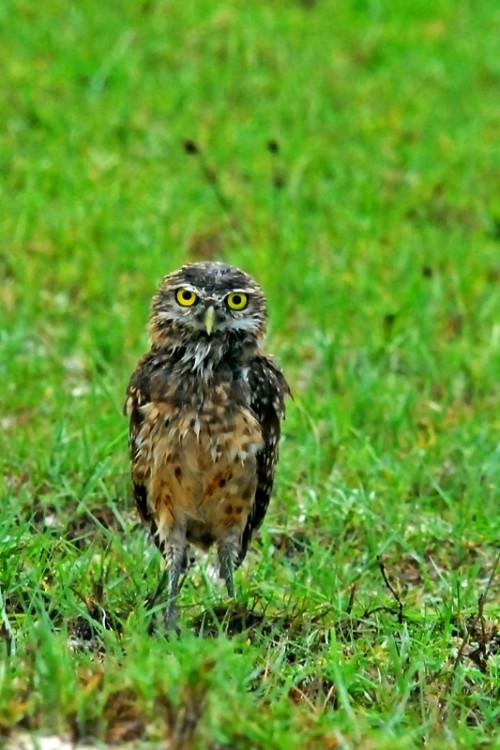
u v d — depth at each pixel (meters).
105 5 25.16
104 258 18.06
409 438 14.68
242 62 23.91
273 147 18.66
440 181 20.80
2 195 19.48
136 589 11.05
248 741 8.12
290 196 19.86
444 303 17.66
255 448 10.98
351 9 26.34
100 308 17.19
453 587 11.73
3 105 21.77
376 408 15.05
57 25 24.33
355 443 14.34
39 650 8.80
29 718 8.27
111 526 12.93
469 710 9.46
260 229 19.06
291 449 14.22
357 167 21.02
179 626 10.34
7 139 20.98
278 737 8.14
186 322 10.98
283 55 24.17
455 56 24.75
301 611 10.84
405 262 18.38
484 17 26.41
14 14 24.48
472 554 12.73
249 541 11.44
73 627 10.36
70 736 8.22
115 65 23.02
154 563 11.62
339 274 17.95
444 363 16.31
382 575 11.77
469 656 10.38
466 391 15.91
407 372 16.30
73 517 12.90
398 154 21.47
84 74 22.94
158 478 10.98
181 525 11.07
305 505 13.24
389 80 23.83
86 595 10.80
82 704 8.26
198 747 7.96
